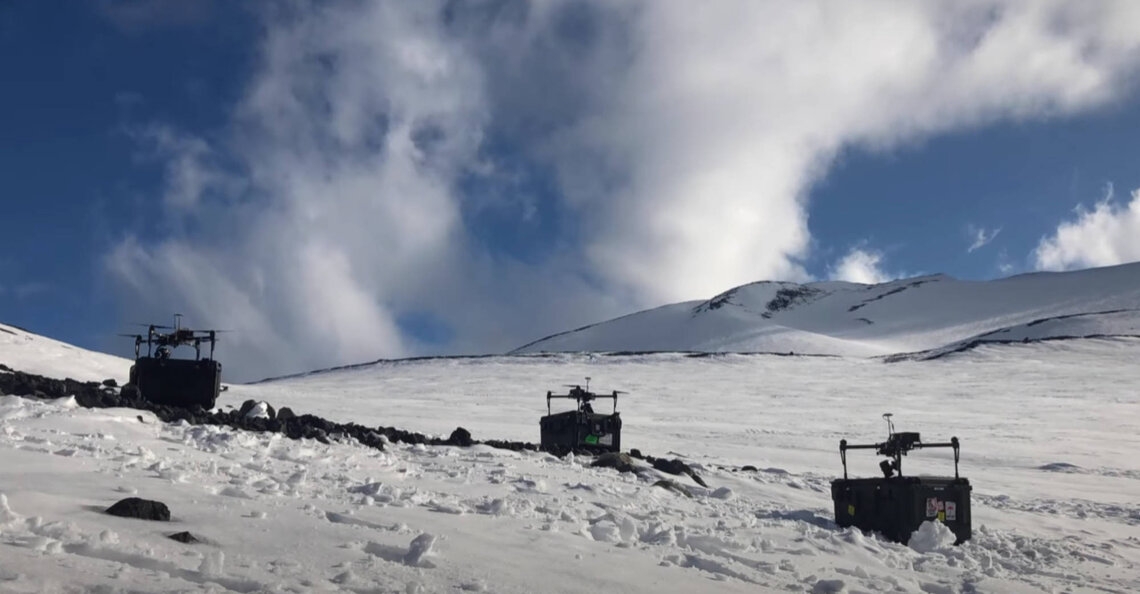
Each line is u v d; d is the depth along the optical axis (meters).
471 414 55.34
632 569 8.21
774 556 10.62
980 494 26.12
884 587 9.58
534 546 8.73
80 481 8.96
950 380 96.31
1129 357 106.44
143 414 15.45
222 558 6.03
